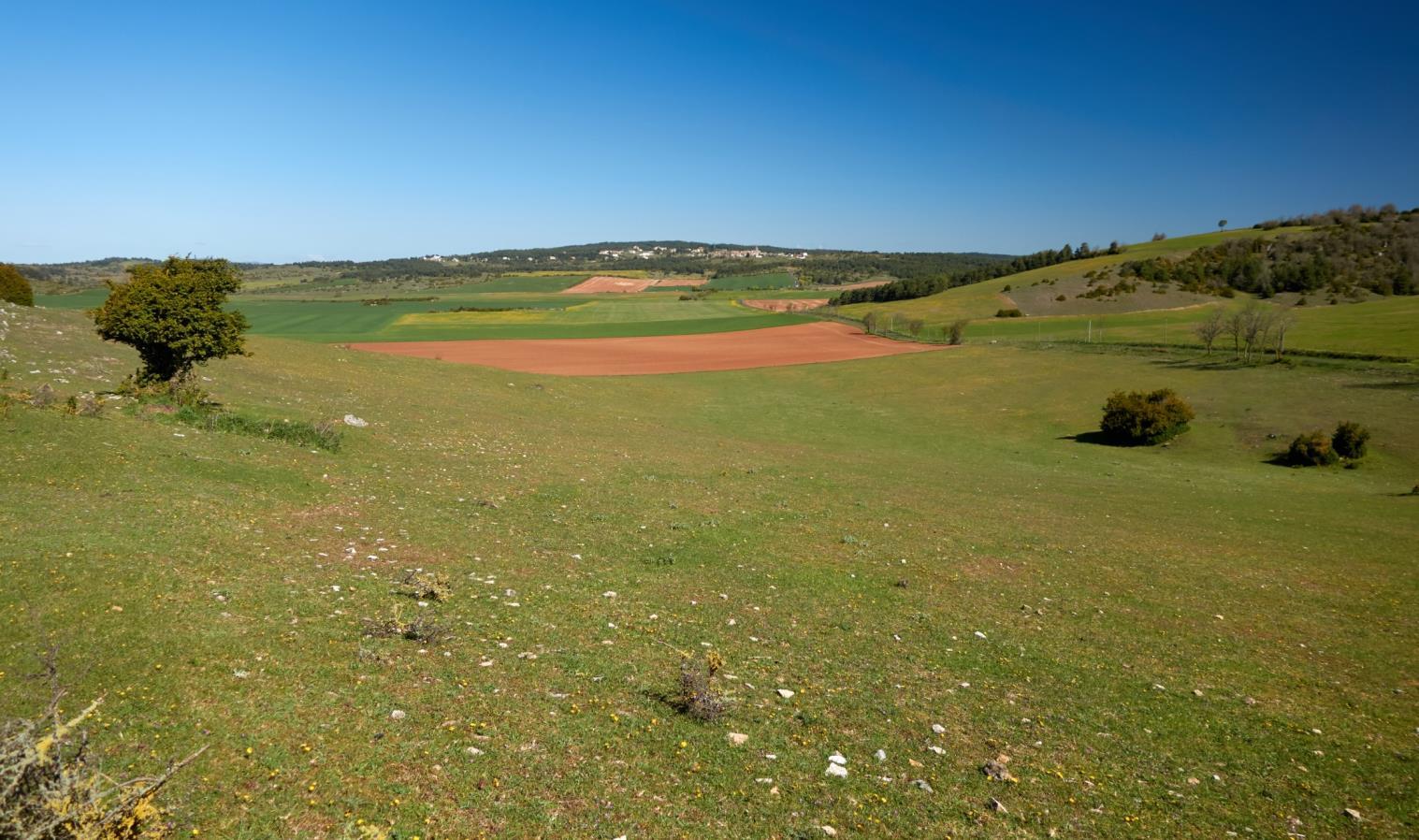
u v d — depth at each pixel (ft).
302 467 75.10
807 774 29.09
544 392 188.85
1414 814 31.04
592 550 61.77
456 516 66.95
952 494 109.60
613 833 23.54
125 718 25.31
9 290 171.94
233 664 30.78
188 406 87.10
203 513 52.60
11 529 41.29
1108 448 175.01
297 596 40.24
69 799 16.22
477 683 33.24
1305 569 77.51
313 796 23.07
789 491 99.45
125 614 33.35
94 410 74.49
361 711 28.94
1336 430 159.94
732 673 38.73
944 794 28.76
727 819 25.14
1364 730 40.06
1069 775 31.63
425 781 24.97
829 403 231.09
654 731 31.07
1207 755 35.35
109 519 46.65
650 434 148.97
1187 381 225.97
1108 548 80.89
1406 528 101.19
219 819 21.13
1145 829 27.94
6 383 80.02
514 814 23.80
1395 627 59.93
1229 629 56.85
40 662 27.43
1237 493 127.34
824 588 57.57
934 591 59.72
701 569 59.62
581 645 39.93
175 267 93.40
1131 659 48.44
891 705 37.09
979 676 42.73
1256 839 28.12
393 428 108.06
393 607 39.96
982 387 246.68
